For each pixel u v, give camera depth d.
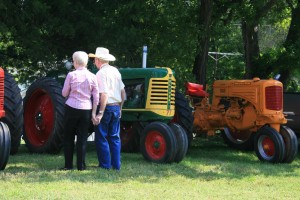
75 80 8.71
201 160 11.23
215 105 13.19
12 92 10.60
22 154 11.43
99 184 7.60
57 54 15.60
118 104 9.20
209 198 6.94
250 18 16.92
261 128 11.55
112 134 9.15
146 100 10.86
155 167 9.56
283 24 23.28
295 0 18.77
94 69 12.14
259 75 17.78
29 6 13.98
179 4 16.30
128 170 9.05
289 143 11.25
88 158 10.78
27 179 7.77
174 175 8.73
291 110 14.16
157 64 16.47
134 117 11.23
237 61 24.92
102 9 15.35
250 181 8.48
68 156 8.90
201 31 16.44
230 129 13.37
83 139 8.84
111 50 15.10
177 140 10.26
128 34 14.92
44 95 11.98
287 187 8.00
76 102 8.70
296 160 12.12
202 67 16.95
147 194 7.01
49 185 7.34
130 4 14.91
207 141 16.55
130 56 15.66
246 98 12.26
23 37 14.57
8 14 13.98
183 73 16.50
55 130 11.22
